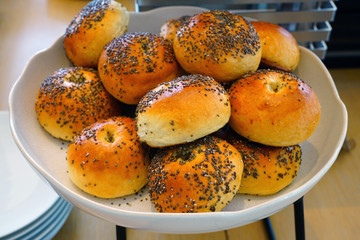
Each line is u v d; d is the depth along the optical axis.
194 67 0.46
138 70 0.46
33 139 0.49
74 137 0.46
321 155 0.47
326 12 0.63
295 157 0.45
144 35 0.50
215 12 0.48
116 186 0.43
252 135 0.43
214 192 0.39
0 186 0.56
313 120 0.43
